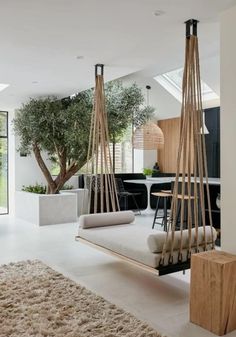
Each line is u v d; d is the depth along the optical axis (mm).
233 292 2811
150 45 4191
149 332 2697
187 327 2859
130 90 7879
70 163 7766
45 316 2930
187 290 3699
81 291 3498
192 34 3488
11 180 9023
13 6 3111
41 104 7168
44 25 3561
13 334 2641
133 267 4441
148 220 7969
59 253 5047
